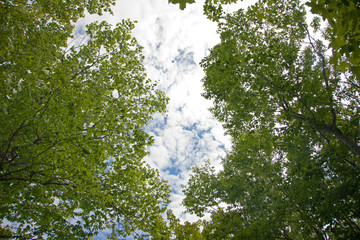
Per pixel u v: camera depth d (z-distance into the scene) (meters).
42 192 6.26
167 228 7.09
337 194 6.11
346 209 6.00
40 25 7.62
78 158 4.90
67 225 6.52
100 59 8.26
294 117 8.11
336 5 1.74
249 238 8.00
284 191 8.64
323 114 6.80
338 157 6.89
